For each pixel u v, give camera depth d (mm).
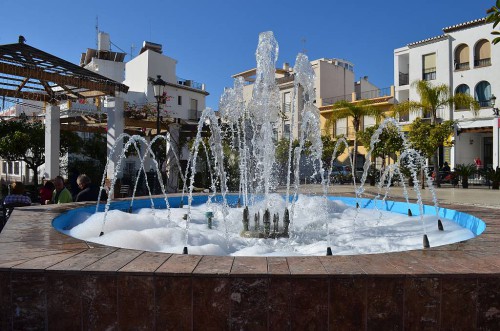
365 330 2229
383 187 18719
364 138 21484
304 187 18062
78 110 18109
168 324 2268
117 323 2297
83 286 2318
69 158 19875
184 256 2650
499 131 22062
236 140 15320
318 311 2230
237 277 2236
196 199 8797
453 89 24969
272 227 5426
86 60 35906
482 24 23656
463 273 2256
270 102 9117
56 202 6984
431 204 6516
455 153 24172
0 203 7656
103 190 7609
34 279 2338
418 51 26562
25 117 16391
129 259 2572
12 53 9219
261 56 9062
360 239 4918
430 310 2240
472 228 4863
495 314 2260
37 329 2344
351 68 40469
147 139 18281
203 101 36344
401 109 21406
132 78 33188
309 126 13828
